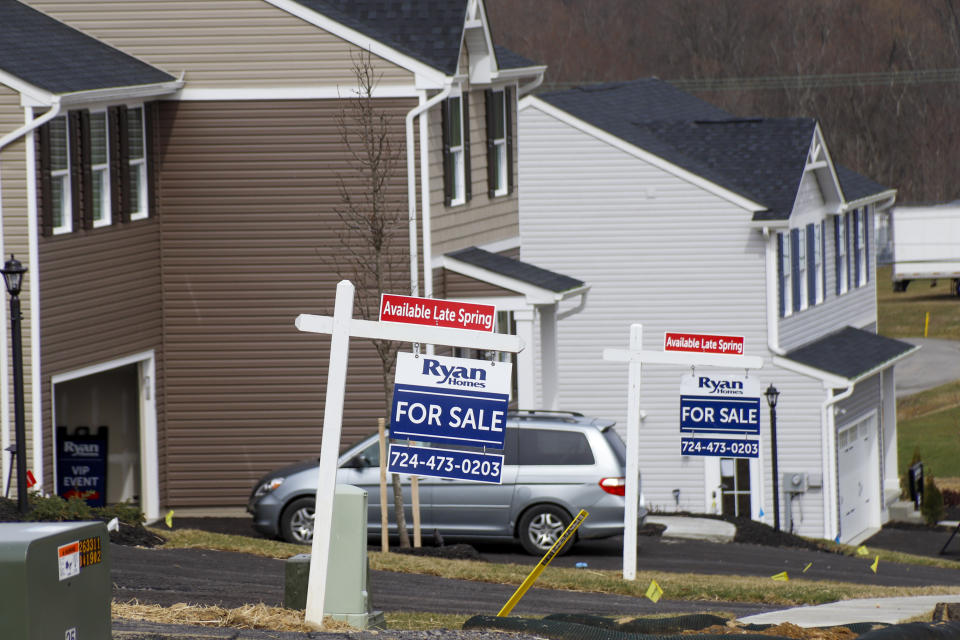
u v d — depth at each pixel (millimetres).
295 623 41375
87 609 29078
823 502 125062
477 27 98812
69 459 94812
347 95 93250
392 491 79875
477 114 103688
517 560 77688
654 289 128750
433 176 96188
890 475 151750
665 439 128375
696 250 127625
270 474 80750
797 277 131375
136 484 96688
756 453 70000
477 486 79375
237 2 93500
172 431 95125
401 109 93250
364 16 95562
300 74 93500
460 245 101125
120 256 90312
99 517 71562
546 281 100188
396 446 42219
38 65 84875
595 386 129500
